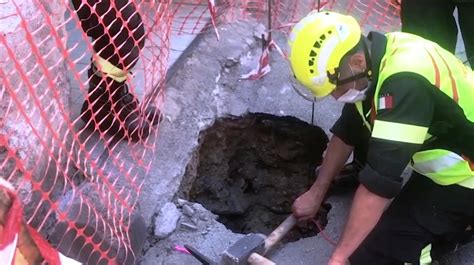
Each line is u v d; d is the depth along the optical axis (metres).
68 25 3.23
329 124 3.25
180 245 2.57
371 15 4.25
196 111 3.21
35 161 2.18
